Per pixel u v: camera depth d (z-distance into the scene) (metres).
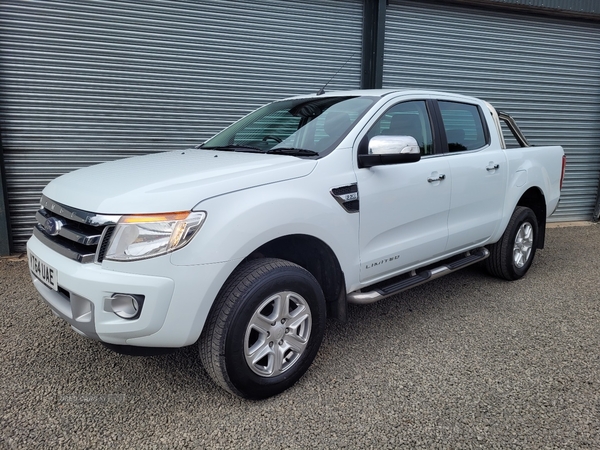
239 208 2.25
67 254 2.23
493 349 3.04
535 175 4.38
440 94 3.70
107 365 2.81
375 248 2.97
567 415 2.32
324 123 3.12
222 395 2.50
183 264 2.09
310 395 2.50
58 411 2.35
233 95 5.89
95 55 5.22
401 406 2.40
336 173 2.71
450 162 3.46
